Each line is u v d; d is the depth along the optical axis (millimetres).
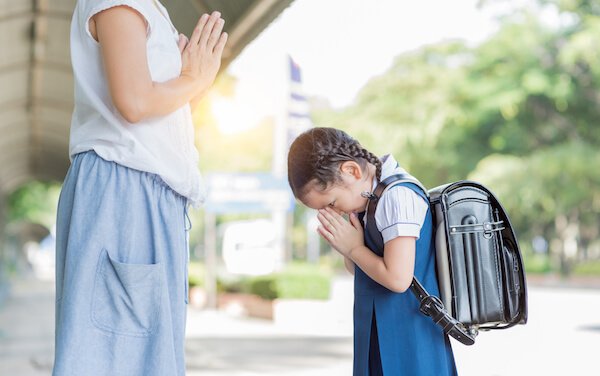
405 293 2711
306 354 10648
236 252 23000
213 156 49094
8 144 22594
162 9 2496
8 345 11539
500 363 9000
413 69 34250
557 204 33406
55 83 13594
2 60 11742
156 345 2250
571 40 30234
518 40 32094
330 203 2764
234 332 14398
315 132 2781
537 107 33312
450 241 2652
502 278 2686
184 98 2396
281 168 19797
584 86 32031
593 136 32844
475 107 32719
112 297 2242
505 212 2709
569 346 10797
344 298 21281
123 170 2322
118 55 2236
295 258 63844
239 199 22203
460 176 34219
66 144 21328
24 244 70562
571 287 31188
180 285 2381
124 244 2293
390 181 2693
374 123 34500
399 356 2693
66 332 2193
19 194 62781
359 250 2707
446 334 2775
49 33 10508
